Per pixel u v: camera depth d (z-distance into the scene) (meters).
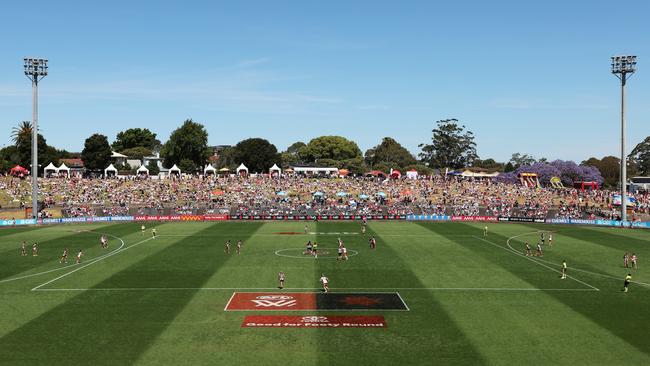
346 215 137.25
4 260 76.19
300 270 69.56
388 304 53.50
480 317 49.41
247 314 49.84
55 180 172.12
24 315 49.38
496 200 162.62
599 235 106.81
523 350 41.00
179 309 51.41
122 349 40.75
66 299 54.91
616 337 44.03
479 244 93.06
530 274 67.94
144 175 196.62
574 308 52.56
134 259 76.94
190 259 77.00
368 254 81.81
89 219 129.12
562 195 171.88
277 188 176.25
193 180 182.75
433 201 162.25
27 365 37.62
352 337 43.75
